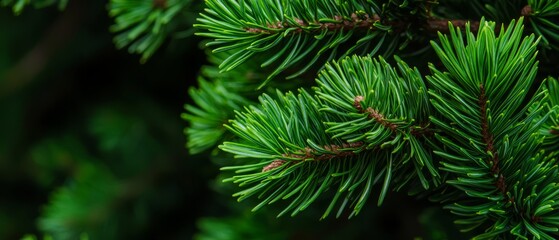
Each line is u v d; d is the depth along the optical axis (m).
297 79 0.62
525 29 0.57
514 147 0.53
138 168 1.04
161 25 0.67
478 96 0.52
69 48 1.11
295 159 0.54
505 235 0.55
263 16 0.55
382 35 0.57
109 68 1.15
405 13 0.56
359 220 0.79
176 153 1.04
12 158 1.22
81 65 1.15
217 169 0.80
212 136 0.62
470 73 0.51
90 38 1.09
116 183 1.01
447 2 0.60
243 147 0.54
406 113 0.54
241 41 0.55
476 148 0.53
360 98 0.52
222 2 0.55
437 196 0.58
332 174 0.54
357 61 0.53
